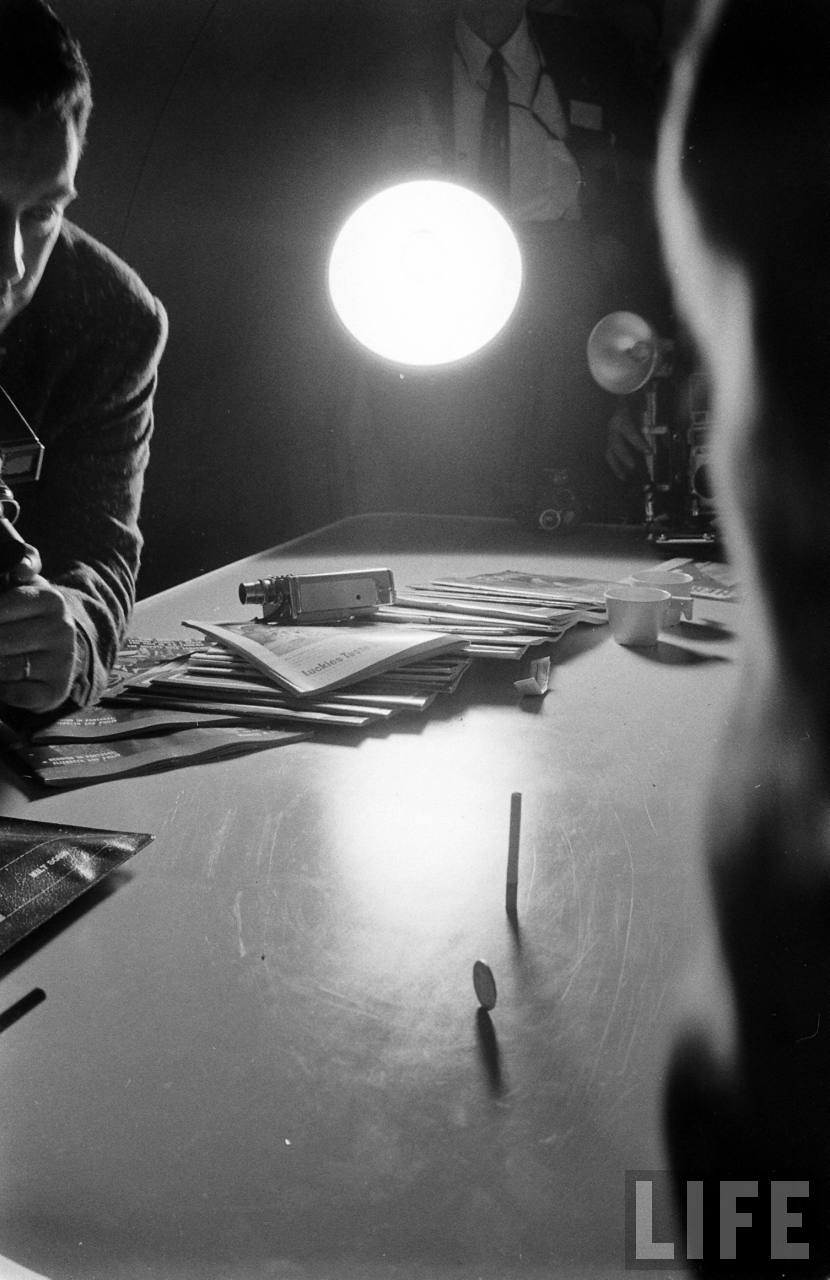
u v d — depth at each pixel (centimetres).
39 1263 56
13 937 88
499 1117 67
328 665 156
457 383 365
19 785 125
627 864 103
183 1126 67
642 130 338
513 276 195
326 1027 77
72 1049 75
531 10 333
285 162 408
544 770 128
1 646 135
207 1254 56
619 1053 73
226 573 234
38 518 170
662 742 136
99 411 175
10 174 130
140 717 146
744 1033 46
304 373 442
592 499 316
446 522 291
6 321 148
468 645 168
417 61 363
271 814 117
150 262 412
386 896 98
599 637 187
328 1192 61
